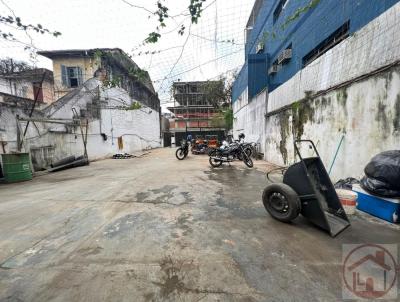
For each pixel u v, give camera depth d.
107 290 1.59
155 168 7.47
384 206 2.69
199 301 1.47
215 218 2.91
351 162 3.74
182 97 25.31
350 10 4.84
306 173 2.54
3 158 5.77
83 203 3.67
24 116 7.26
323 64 4.59
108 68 12.05
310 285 1.61
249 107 11.02
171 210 3.24
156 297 1.51
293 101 6.07
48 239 2.41
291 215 2.60
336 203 2.71
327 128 4.41
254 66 10.97
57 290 1.60
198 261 1.93
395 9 2.87
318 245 2.17
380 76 3.09
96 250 2.14
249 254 2.03
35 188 5.05
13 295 1.56
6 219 3.04
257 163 7.88
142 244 2.24
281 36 8.99
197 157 11.11
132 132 15.46
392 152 2.71
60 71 12.05
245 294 1.53
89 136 10.49
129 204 3.55
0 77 10.43
